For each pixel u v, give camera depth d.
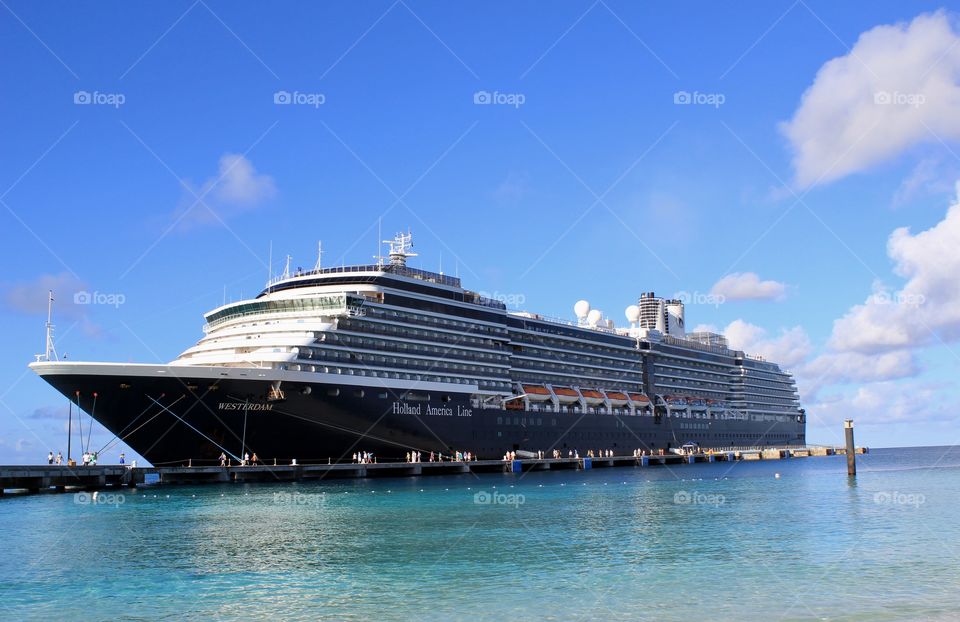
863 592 33.22
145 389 79.19
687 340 160.38
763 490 80.94
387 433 95.56
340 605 31.94
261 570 38.38
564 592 33.72
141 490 77.12
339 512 60.22
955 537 46.72
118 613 31.17
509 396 112.81
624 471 117.38
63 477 76.88
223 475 85.00
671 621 29.52
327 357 90.25
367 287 97.06
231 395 82.38
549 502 68.00
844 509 61.91
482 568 38.62
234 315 97.88
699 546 44.44
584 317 153.12
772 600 32.16
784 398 187.62
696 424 154.75
